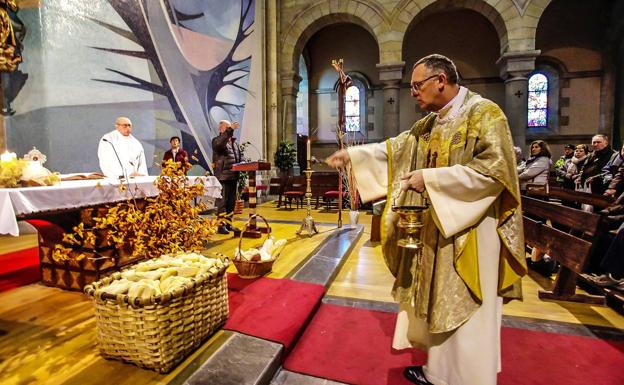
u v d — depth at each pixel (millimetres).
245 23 9203
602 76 12352
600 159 5000
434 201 1433
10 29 4234
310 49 14773
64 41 4840
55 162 4789
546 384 1771
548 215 3188
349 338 2229
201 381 1603
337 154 1837
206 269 2037
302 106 14875
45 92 4664
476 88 13445
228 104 8469
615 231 3303
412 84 1652
